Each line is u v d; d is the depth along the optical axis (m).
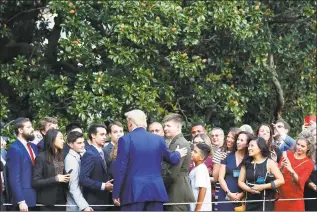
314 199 12.12
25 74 17.95
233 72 18.41
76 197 11.64
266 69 18.44
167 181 11.48
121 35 16.56
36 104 17.28
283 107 19.38
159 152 11.02
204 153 11.89
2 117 17.23
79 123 17.16
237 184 12.01
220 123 18.36
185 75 17.08
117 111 16.69
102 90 16.73
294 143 12.24
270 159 11.80
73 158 11.75
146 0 16.80
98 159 11.76
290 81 19.41
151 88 17.06
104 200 11.86
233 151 12.26
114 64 17.19
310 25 19.34
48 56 18.45
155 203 10.89
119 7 16.69
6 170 11.80
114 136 12.20
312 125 12.32
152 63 17.31
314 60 19.58
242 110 17.97
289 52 19.06
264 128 12.65
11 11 18.78
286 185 11.99
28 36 19.19
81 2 17.11
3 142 13.25
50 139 11.71
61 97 17.48
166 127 11.75
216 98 18.09
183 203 11.49
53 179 11.53
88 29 17.02
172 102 18.00
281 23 19.31
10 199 11.76
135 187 10.78
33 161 11.84
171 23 16.97
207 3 17.48
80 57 16.94
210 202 11.75
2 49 18.66
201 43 18.16
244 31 17.38
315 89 19.91
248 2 18.39
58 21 18.33
